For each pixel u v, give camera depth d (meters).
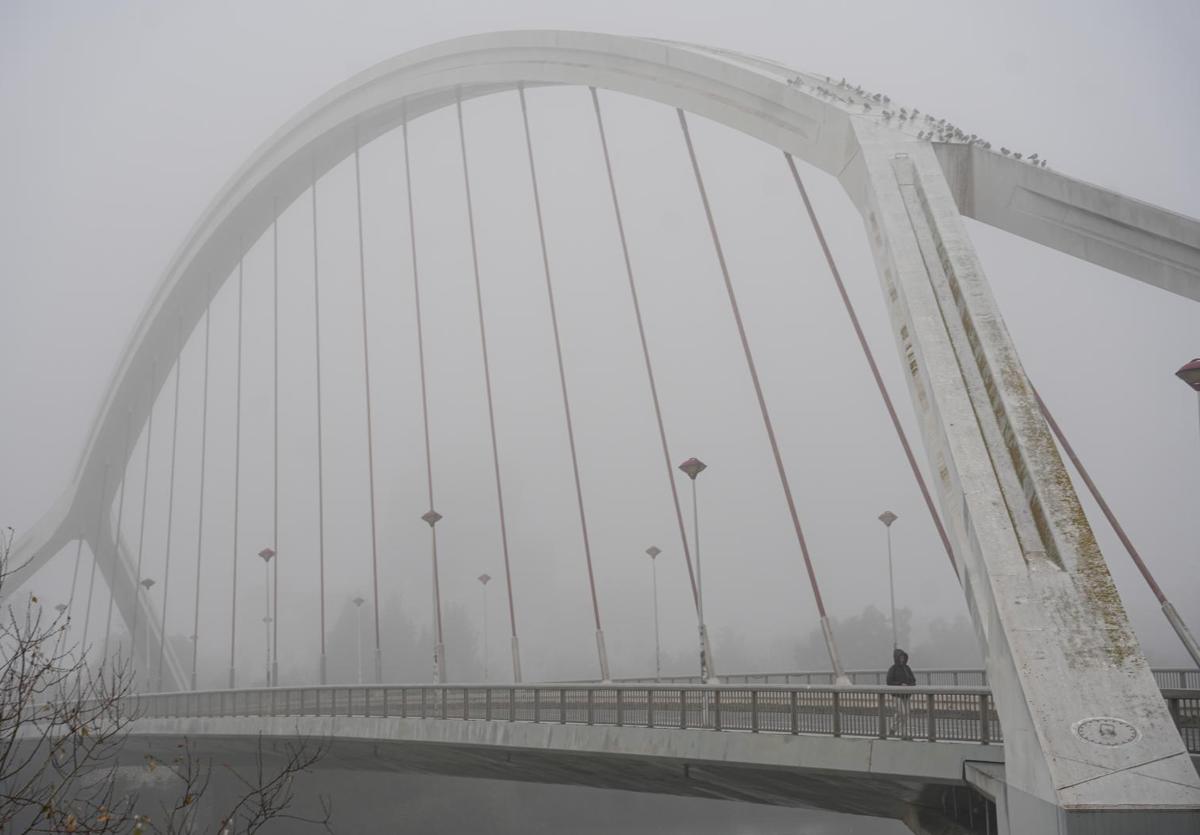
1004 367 19.97
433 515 49.50
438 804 63.66
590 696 27.12
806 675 42.47
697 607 32.88
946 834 20.86
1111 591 16.23
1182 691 16.22
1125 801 13.54
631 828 62.16
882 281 24.36
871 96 30.16
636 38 41.28
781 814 62.81
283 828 57.72
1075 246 27.19
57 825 13.93
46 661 16.44
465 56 52.94
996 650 16.48
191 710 47.28
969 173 27.27
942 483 19.58
